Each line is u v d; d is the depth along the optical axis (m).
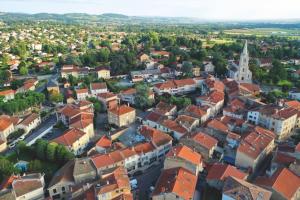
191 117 144.25
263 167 112.44
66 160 118.12
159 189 90.31
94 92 199.00
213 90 178.00
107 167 106.69
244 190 82.38
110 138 135.88
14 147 139.62
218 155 119.25
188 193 87.00
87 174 103.19
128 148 115.50
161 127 143.00
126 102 187.75
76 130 134.25
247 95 174.50
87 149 133.38
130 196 89.56
